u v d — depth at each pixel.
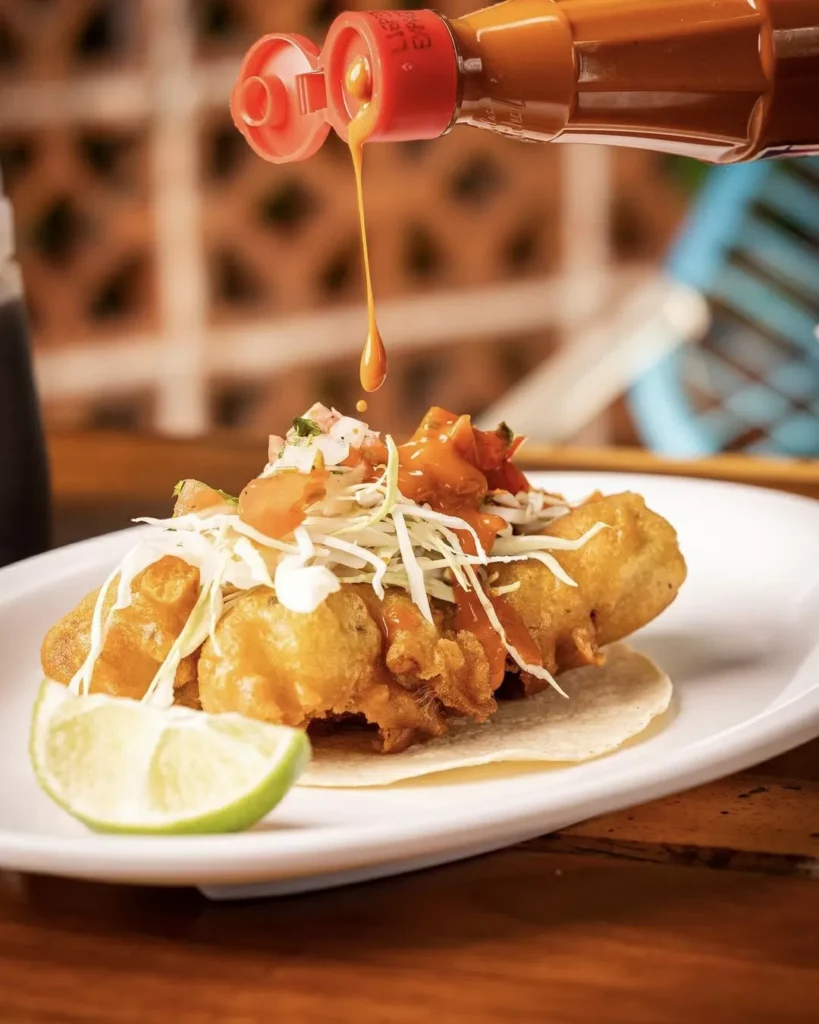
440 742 0.48
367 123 0.43
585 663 0.51
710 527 0.59
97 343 1.32
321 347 1.32
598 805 0.39
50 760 0.42
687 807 0.43
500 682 0.49
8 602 0.55
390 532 0.49
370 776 0.46
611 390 1.22
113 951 0.39
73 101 1.26
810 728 0.42
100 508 0.70
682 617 0.55
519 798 0.39
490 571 0.51
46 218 1.35
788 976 0.37
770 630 0.53
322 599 0.46
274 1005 0.37
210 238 1.30
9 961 0.39
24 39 1.26
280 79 0.47
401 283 1.31
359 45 0.44
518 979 0.37
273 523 0.48
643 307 1.23
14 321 0.61
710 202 1.12
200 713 0.42
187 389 1.32
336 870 0.39
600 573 0.51
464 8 1.23
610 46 0.46
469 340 1.34
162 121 1.26
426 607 0.48
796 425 1.18
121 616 0.49
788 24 0.48
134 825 0.41
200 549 0.49
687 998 0.37
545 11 0.46
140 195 1.28
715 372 1.19
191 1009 0.37
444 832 0.38
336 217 1.28
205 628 0.48
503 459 0.52
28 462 0.62
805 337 1.15
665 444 1.15
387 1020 0.36
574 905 0.40
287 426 1.34
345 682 0.46
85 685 0.48
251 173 1.28
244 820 0.40
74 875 0.39
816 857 0.41
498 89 0.45
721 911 0.39
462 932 0.39
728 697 0.49
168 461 0.76
